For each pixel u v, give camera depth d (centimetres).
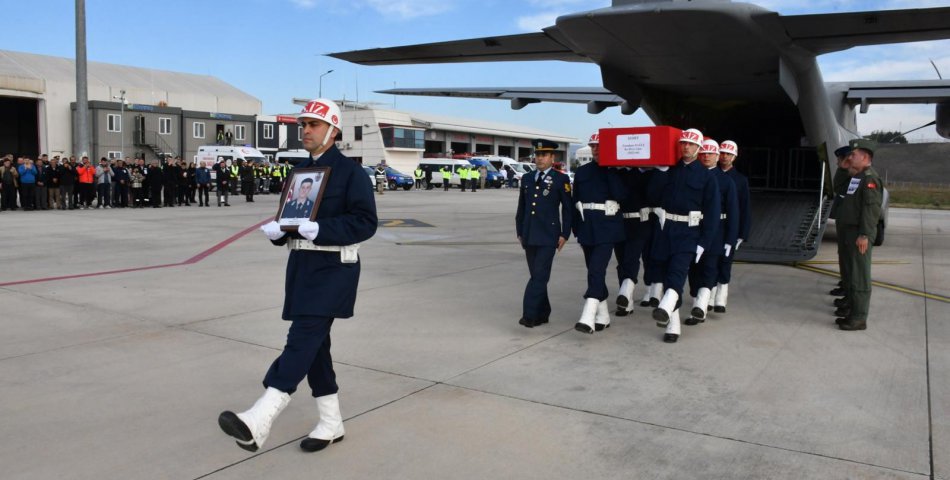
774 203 1189
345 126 5312
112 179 2128
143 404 414
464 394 438
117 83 5197
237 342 555
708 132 1256
